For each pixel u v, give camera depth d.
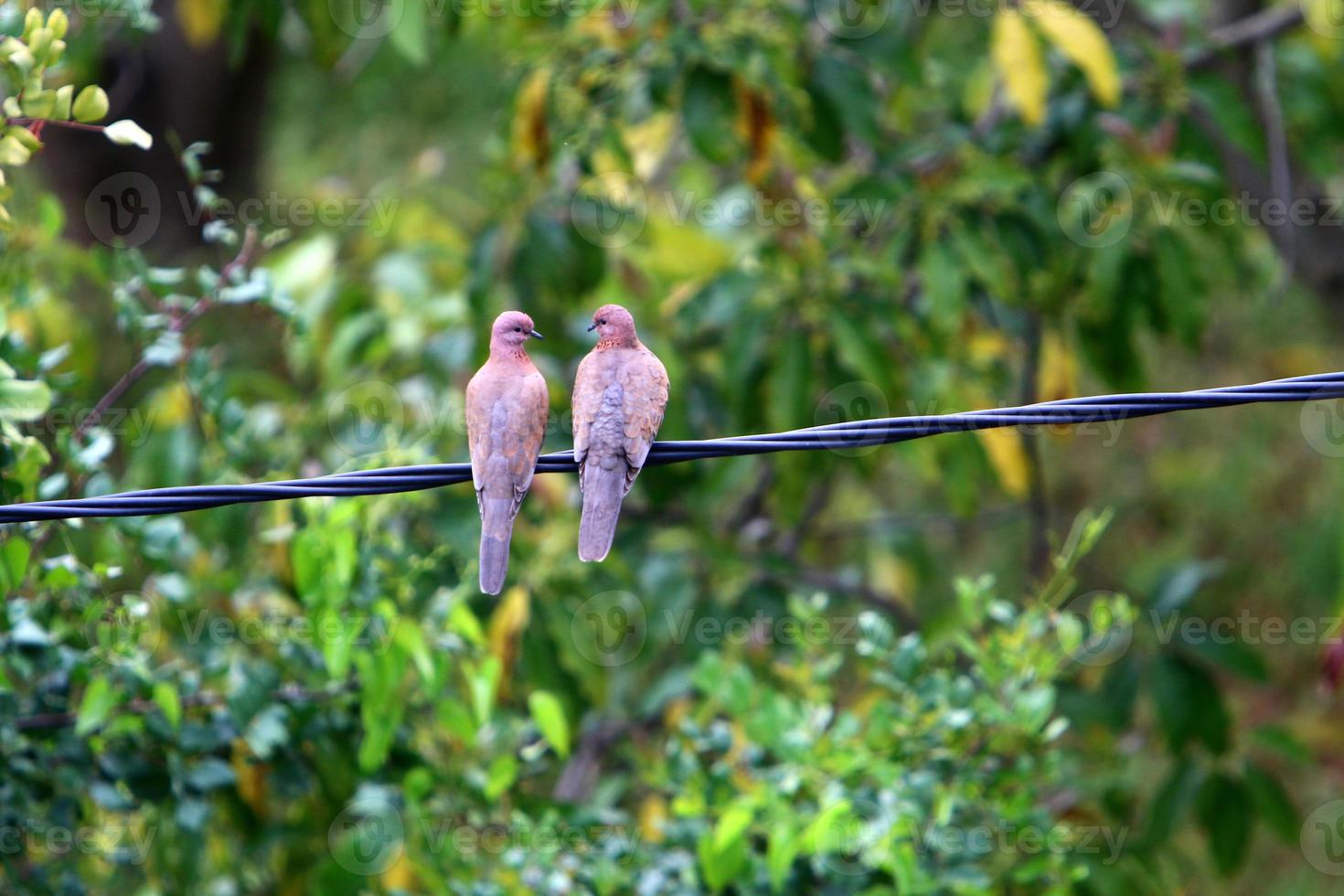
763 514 16.94
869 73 14.32
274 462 12.56
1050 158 15.03
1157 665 13.50
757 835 10.62
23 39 8.49
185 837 10.93
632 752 13.36
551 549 12.80
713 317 13.27
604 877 10.29
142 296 11.06
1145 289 13.55
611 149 12.96
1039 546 16.06
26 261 11.50
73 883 10.23
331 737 10.65
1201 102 14.21
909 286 15.25
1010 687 10.48
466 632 10.38
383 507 10.75
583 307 14.20
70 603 9.84
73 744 9.83
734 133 12.55
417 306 14.61
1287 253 15.51
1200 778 13.48
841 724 10.52
